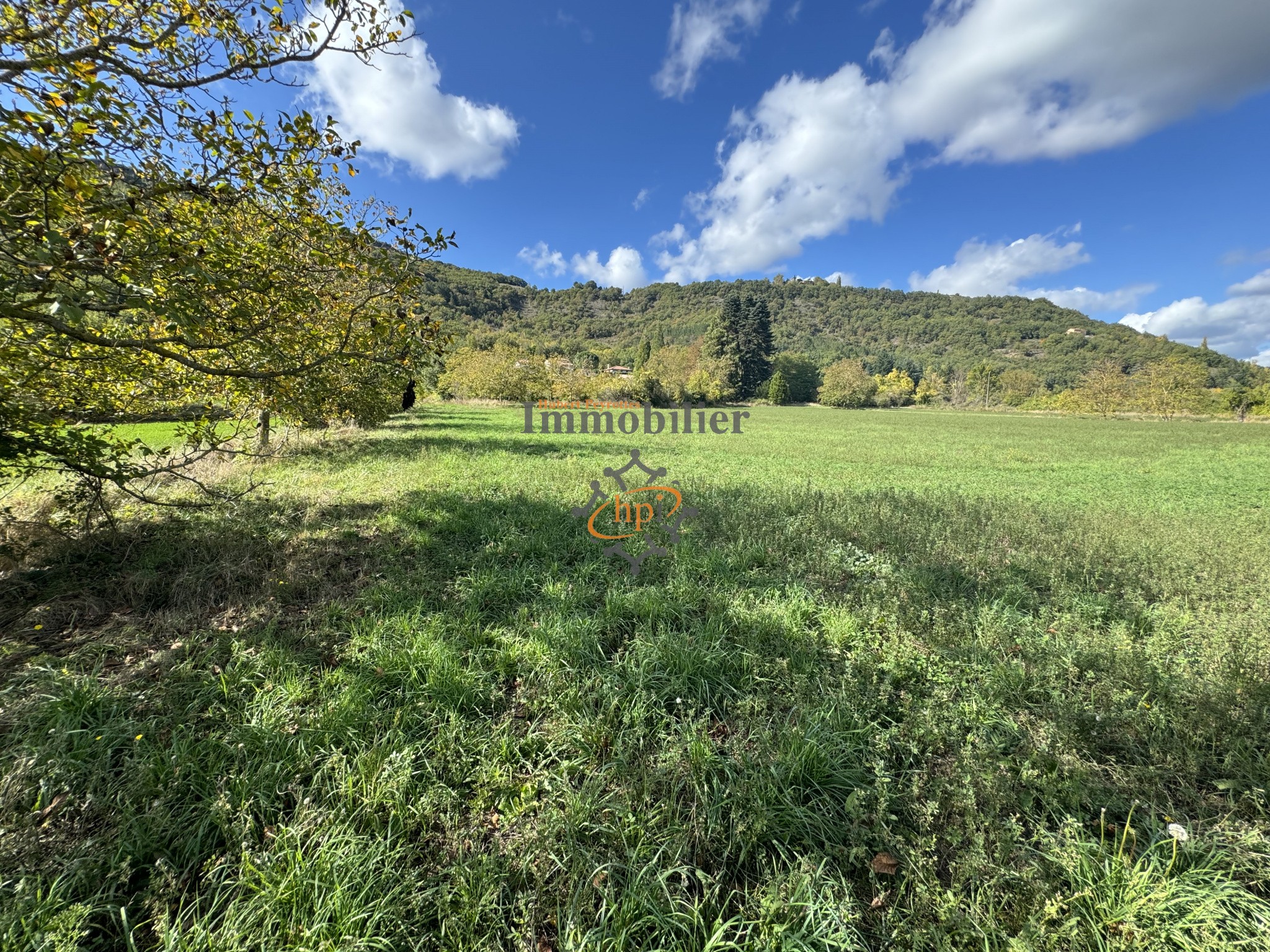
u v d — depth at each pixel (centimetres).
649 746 229
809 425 2903
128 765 195
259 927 145
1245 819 194
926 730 229
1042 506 746
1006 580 433
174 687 245
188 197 337
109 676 254
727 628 332
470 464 945
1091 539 549
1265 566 468
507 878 163
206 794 185
